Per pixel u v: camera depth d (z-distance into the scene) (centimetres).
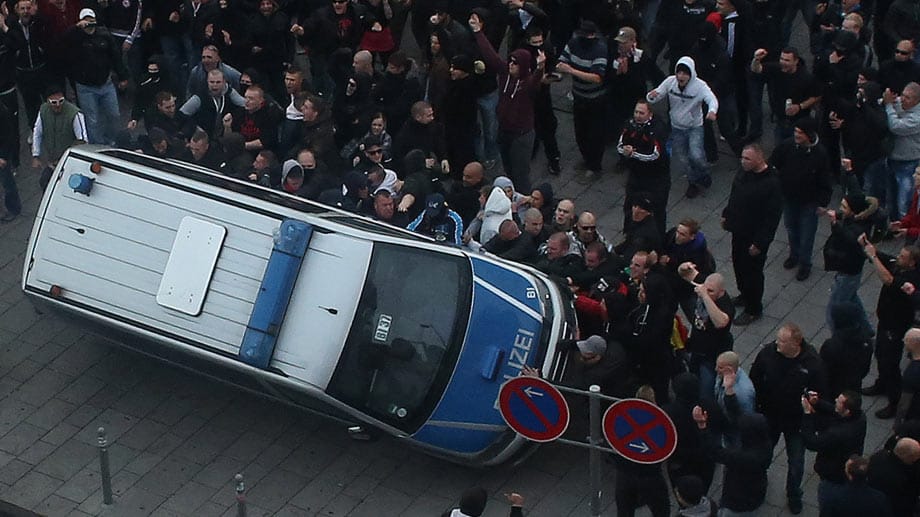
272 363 3005
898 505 2834
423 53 4212
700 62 3866
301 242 3048
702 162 3819
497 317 3108
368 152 3538
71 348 3525
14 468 3225
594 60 3812
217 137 3856
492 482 3158
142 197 3169
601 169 3988
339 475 3195
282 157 3797
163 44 4197
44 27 3972
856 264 3250
